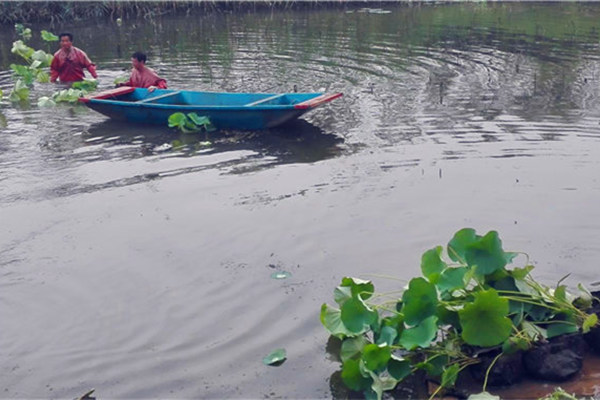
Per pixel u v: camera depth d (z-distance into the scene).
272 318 5.61
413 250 6.61
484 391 4.63
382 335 5.04
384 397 4.75
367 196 7.91
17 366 5.10
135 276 6.30
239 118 10.38
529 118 10.84
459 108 11.51
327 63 15.27
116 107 10.83
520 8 23.91
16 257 6.68
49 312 5.77
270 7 24.55
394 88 12.98
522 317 5.01
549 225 7.05
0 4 21.52
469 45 17.08
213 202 7.86
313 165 8.95
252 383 4.89
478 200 7.71
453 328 5.33
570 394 4.67
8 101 12.71
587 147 9.42
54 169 9.02
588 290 5.65
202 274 6.30
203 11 24.05
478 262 5.19
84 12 22.77
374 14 23.11
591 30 18.81
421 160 9.04
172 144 9.96
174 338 5.39
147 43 18.44
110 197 8.07
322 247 6.73
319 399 4.73
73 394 4.81
